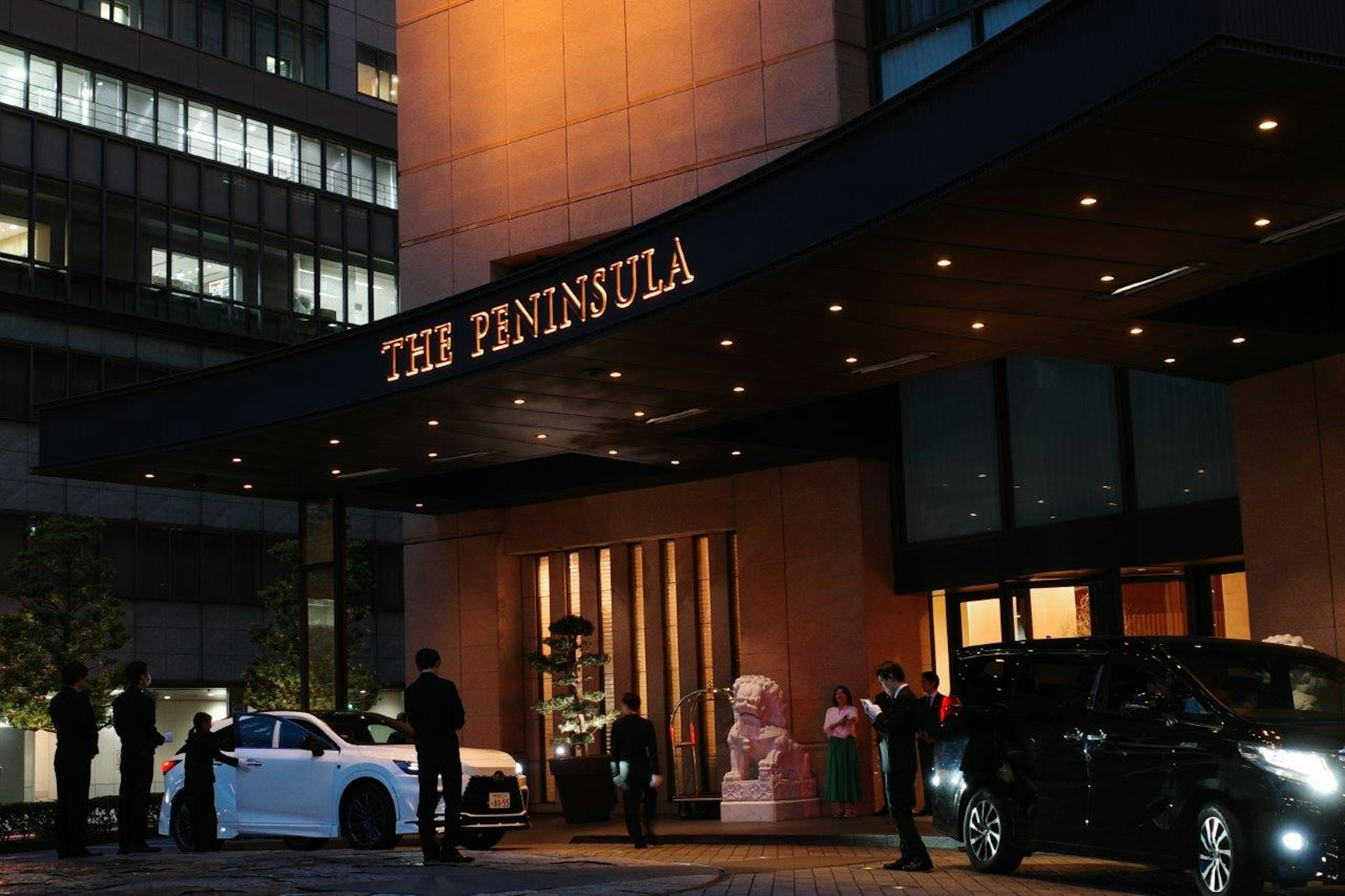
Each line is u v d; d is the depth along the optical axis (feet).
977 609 79.77
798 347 59.57
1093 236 46.68
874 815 76.13
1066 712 43.78
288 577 129.18
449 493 92.63
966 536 77.51
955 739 47.96
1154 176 41.83
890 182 45.32
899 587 79.97
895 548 80.43
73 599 110.83
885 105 45.21
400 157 94.53
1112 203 43.88
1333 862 36.01
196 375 77.25
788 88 76.33
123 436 80.38
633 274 56.70
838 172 47.60
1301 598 61.41
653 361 61.52
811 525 81.25
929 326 56.70
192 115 157.99
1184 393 70.03
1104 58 37.52
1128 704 40.98
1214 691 40.47
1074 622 73.72
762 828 70.08
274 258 163.53
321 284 167.84
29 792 133.80
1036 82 39.88
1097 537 71.61
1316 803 36.29
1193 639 42.91
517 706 94.73
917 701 49.39
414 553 99.50
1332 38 35.19
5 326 139.74
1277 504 62.69
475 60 91.40
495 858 48.06
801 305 53.98
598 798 83.35
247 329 159.43
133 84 153.17
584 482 88.74
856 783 74.43
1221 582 70.28
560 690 93.09
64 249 144.77
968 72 42.34
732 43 79.05
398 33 95.91
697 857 57.47
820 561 80.59
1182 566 71.10
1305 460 61.77
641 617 90.17
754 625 82.58
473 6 91.91
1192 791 38.93
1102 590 72.64
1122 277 50.72
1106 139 39.19
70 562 110.63
